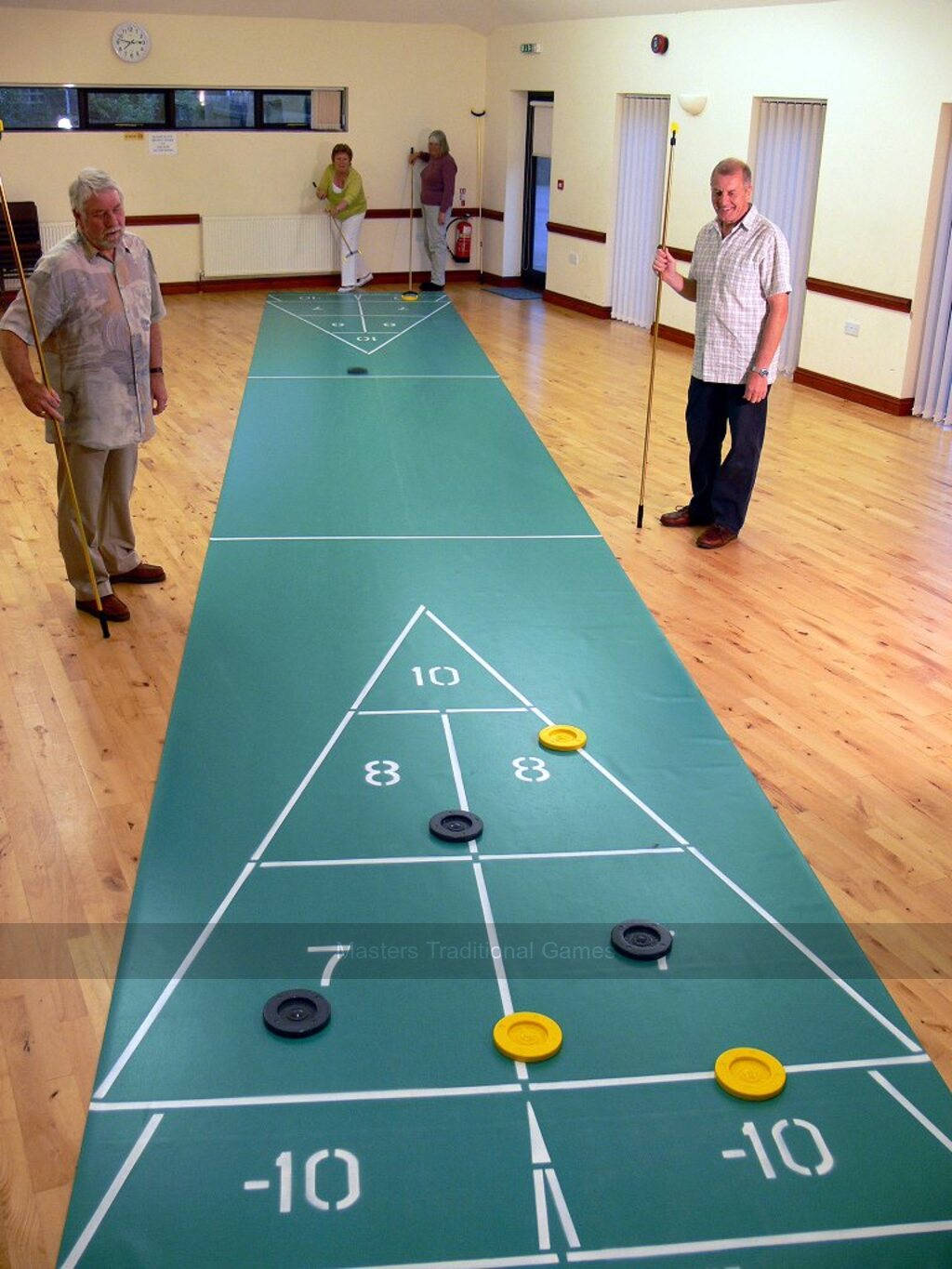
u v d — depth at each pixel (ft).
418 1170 7.21
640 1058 8.07
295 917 9.37
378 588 15.53
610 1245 6.79
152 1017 8.33
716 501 17.48
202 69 35.14
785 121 26.96
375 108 37.60
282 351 29.32
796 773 11.79
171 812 10.69
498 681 13.16
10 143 33.78
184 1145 7.34
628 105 32.27
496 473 20.40
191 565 16.38
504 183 38.55
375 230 39.11
